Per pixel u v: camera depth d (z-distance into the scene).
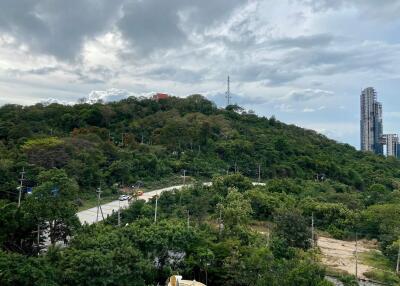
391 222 81.06
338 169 134.00
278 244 58.12
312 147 156.38
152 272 45.59
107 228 50.38
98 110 144.00
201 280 48.53
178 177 112.00
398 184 131.50
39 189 50.94
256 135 150.62
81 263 37.88
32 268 34.19
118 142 129.12
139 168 109.31
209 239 52.62
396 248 69.94
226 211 67.31
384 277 61.53
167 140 133.88
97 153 106.12
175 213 74.75
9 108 146.50
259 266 44.41
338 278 59.34
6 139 113.25
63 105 156.25
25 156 93.88
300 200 96.38
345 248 77.75
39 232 50.19
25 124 123.31
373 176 138.88
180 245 48.88
